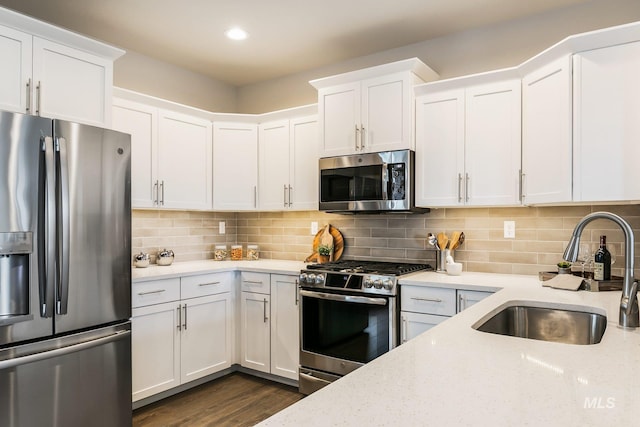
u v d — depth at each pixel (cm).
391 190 289
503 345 117
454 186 275
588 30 264
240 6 269
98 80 244
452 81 274
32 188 195
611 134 204
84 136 214
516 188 254
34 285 195
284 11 275
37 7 268
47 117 219
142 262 319
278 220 394
